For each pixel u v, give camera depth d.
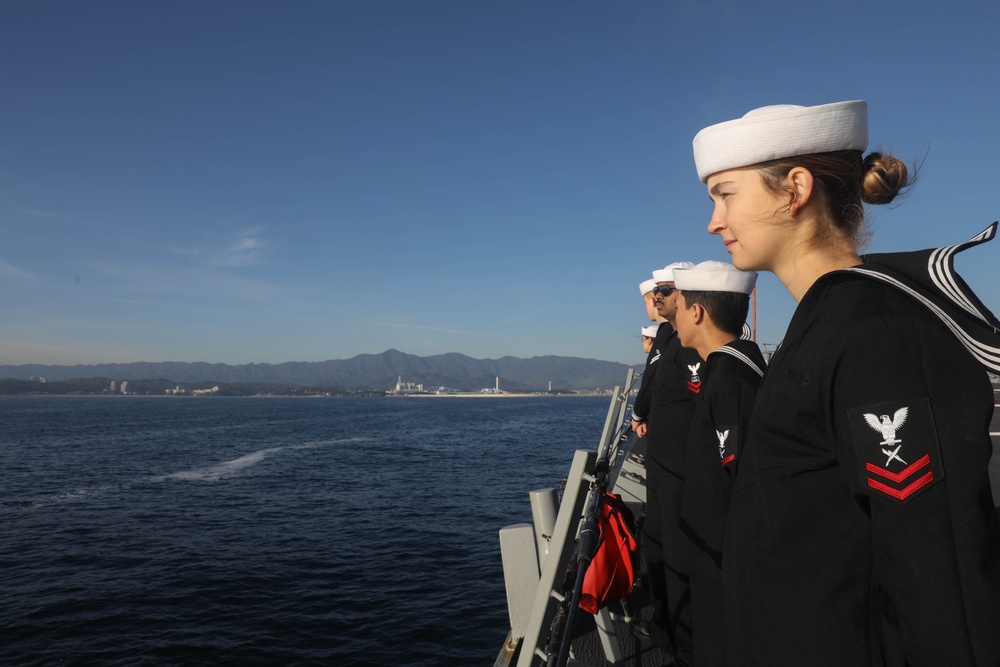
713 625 2.17
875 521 0.92
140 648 13.91
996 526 0.86
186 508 31.16
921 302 0.93
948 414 0.87
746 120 1.17
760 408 1.12
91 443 71.62
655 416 3.36
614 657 2.83
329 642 14.15
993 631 0.82
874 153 1.20
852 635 0.98
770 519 1.07
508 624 15.05
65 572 19.94
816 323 1.06
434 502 32.19
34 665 13.05
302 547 22.88
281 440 74.50
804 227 1.19
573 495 2.00
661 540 3.18
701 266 2.64
